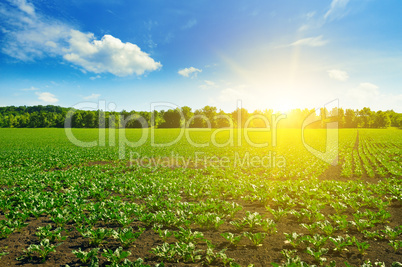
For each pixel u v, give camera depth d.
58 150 29.11
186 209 7.89
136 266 4.70
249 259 5.43
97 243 6.21
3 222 6.73
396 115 130.75
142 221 7.43
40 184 11.87
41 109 165.25
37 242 6.33
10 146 34.66
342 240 6.00
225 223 7.65
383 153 25.64
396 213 8.32
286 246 6.03
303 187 10.69
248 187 10.88
